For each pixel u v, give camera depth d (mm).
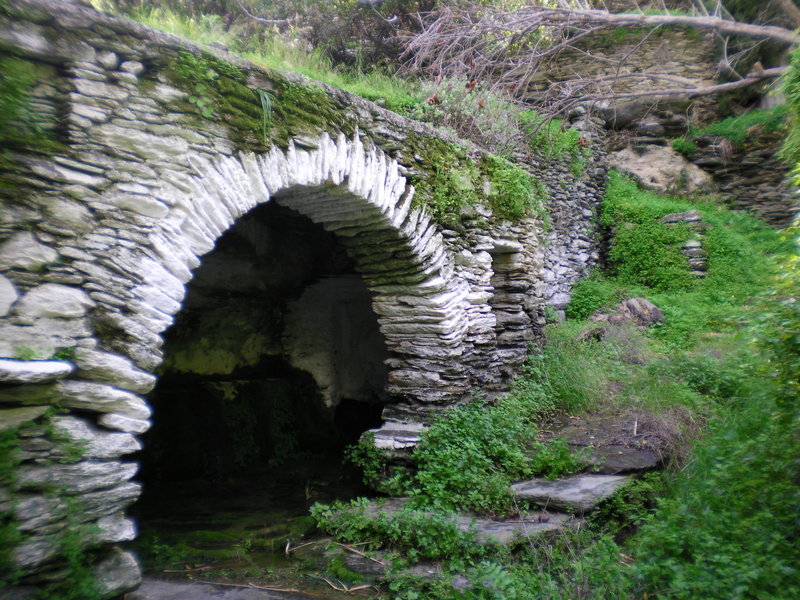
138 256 2641
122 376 2516
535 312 6672
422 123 4938
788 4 5055
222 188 3027
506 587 3039
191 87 2916
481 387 5535
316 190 3971
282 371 6699
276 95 3441
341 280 6836
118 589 2465
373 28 7727
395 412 5172
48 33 2396
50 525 2250
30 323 2285
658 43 10367
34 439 2246
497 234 5844
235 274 5777
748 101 12094
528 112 7859
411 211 4605
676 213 10461
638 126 12062
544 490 4434
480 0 6281
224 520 4492
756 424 3965
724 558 2680
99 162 2545
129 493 2529
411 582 3344
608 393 6406
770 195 11195
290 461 6461
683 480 4367
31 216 2328
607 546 3416
